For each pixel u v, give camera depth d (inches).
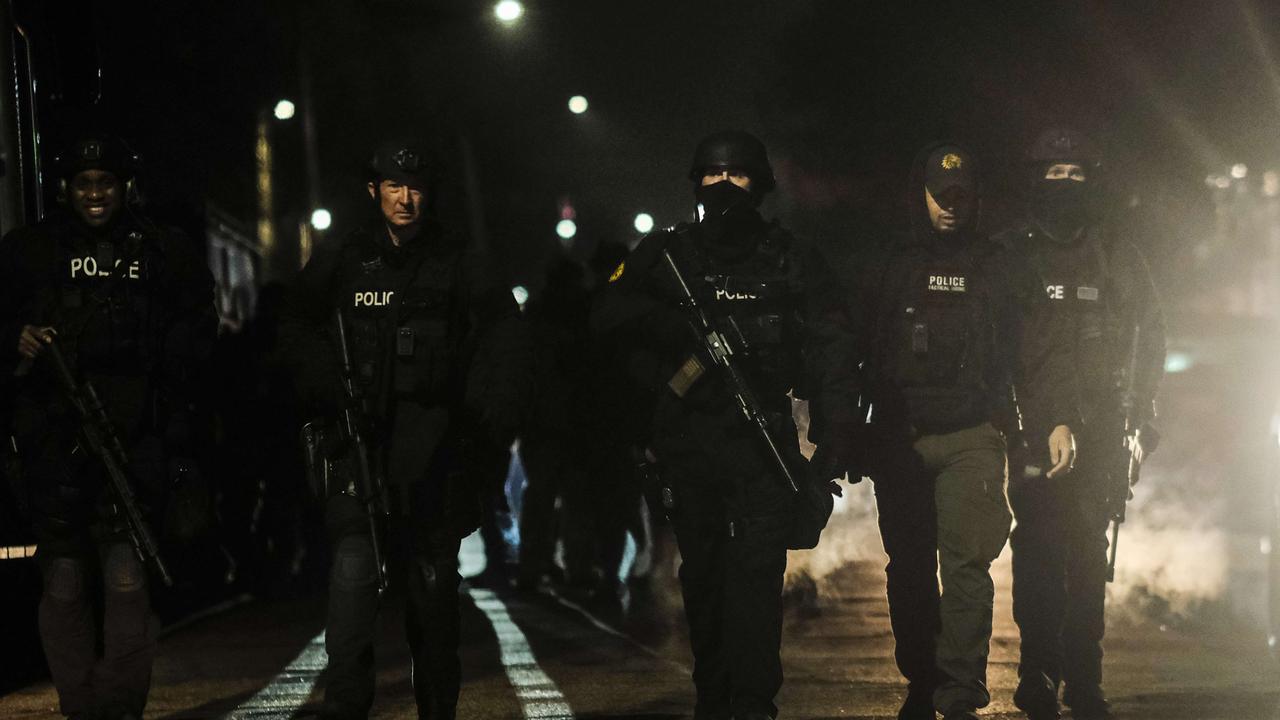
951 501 550.0
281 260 2119.8
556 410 1147.9
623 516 1167.6
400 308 510.6
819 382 535.8
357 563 498.3
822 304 540.1
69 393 507.5
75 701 521.7
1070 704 613.3
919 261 565.6
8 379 517.0
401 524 513.7
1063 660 611.5
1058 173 615.2
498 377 510.0
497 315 516.4
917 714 570.6
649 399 548.7
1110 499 609.0
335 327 512.1
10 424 516.4
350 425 501.7
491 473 518.0
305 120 2247.8
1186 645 839.1
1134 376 611.8
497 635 909.8
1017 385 603.2
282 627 989.8
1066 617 613.0
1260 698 652.7
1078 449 606.2
